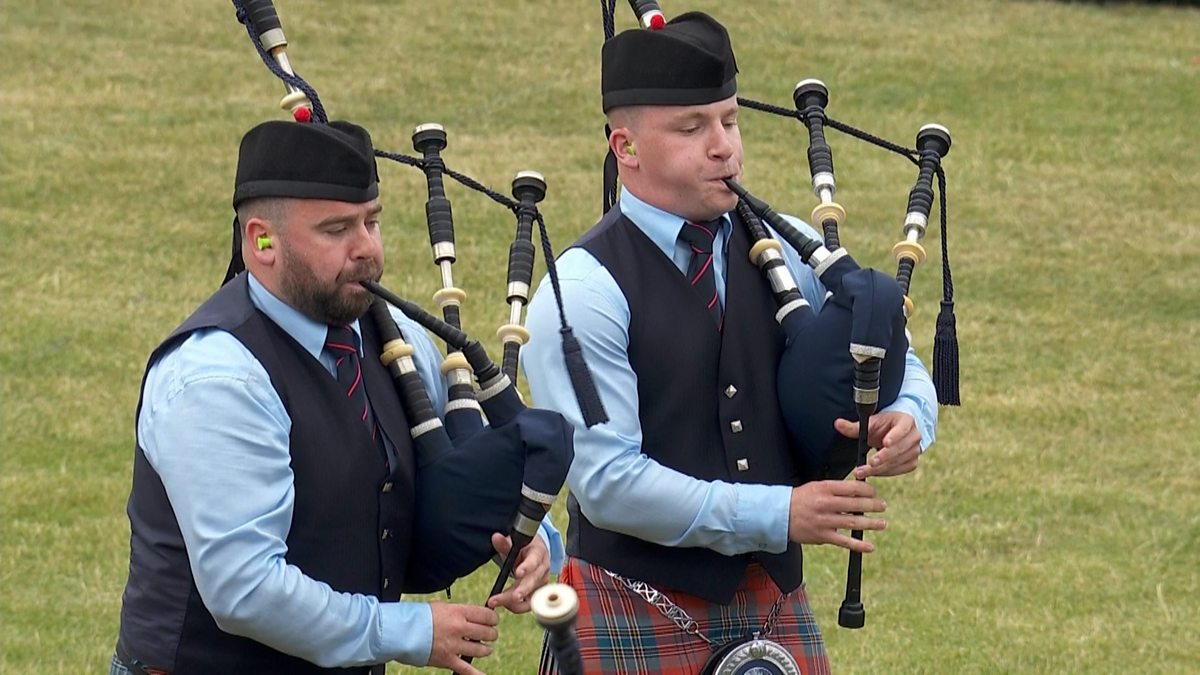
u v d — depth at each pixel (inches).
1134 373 1024.2
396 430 366.9
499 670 641.6
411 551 372.5
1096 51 1745.8
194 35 1680.6
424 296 1107.9
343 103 1508.4
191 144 1401.3
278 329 354.0
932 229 1274.6
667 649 429.4
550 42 1708.9
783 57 1672.0
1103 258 1229.1
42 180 1302.9
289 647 338.3
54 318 1062.4
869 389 392.2
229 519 333.1
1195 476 869.8
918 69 1662.2
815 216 436.8
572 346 390.9
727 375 420.2
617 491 405.4
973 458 882.8
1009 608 710.5
